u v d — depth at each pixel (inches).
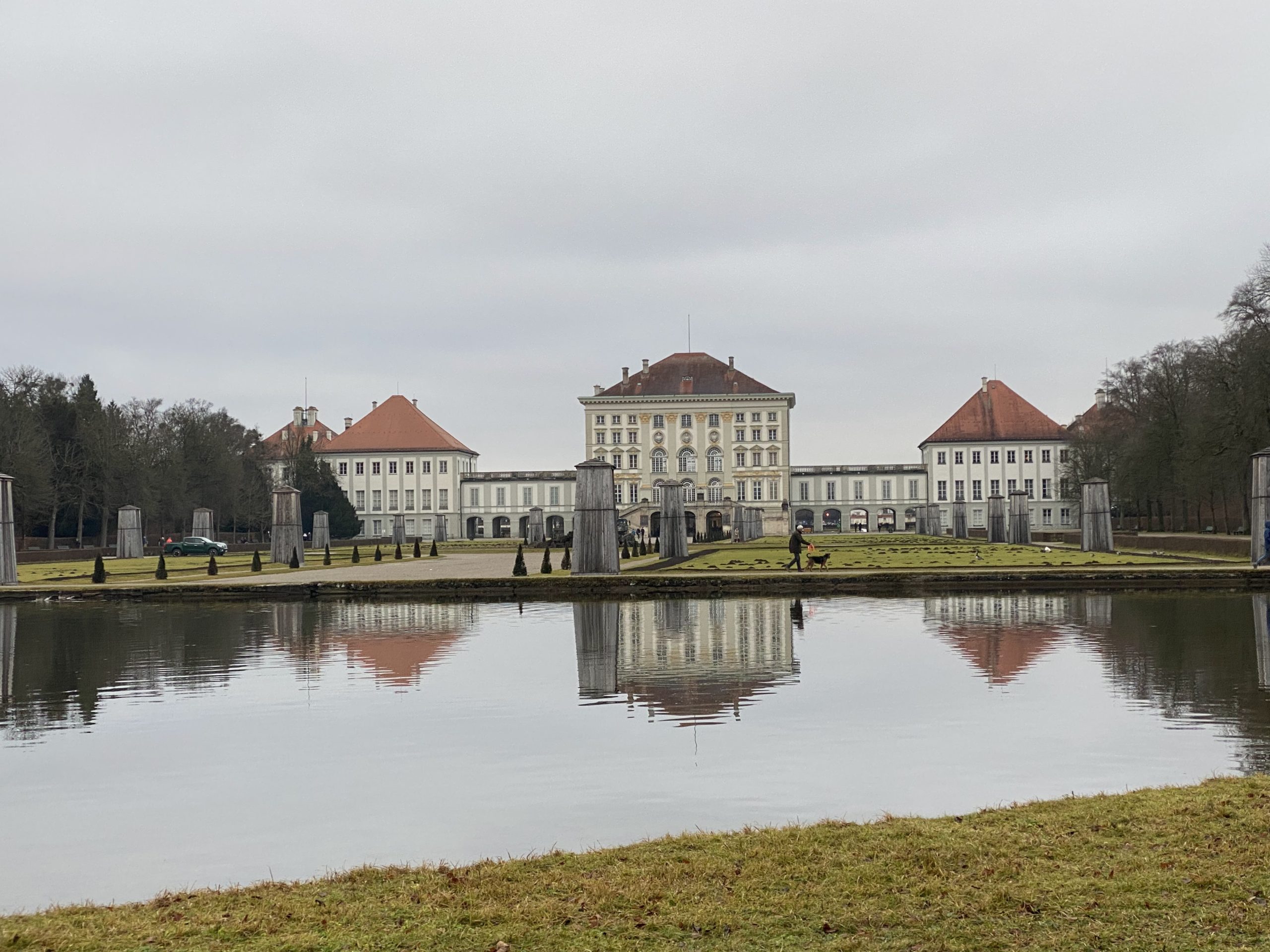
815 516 6368.1
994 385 6476.4
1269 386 2701.8
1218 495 3503.9
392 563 2714.1
